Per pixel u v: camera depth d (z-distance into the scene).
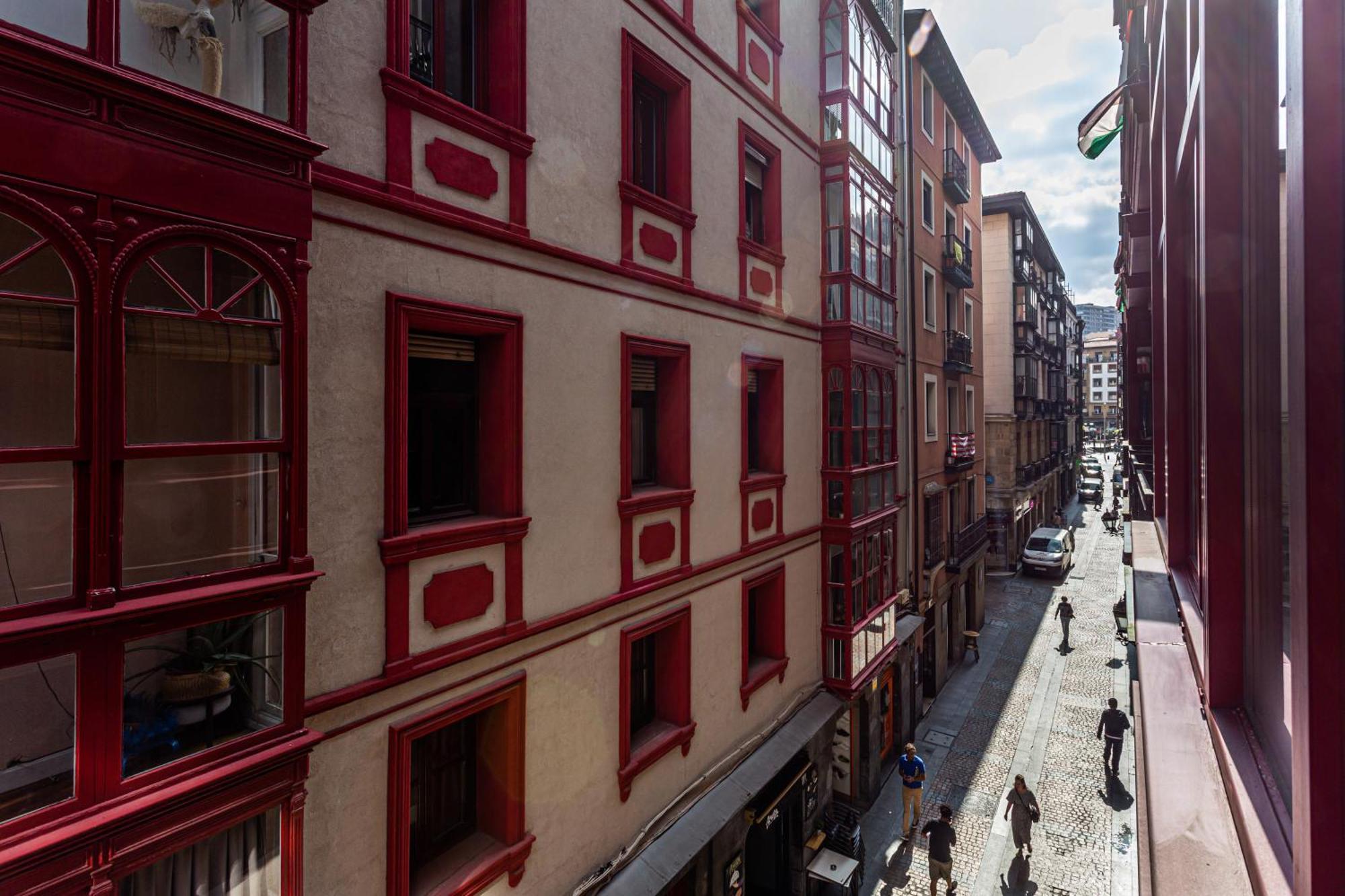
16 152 2.59
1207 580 3.43
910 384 14.86
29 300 2.65
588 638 6.03
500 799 5.35
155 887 3.34
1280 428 2.69
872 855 10.45
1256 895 2.11
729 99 8.08
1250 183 3.11
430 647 4.72
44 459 2.67
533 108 5.46
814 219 10.16
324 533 4.10
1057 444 42.53
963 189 18.69
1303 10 1.43
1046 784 12.20
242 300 3.57
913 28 15.22
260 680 3.74
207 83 3.28
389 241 4.45
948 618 17.81
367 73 4.32
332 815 4.15
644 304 6.71
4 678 2.97
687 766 7.36
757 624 9.31
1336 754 1.52
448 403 5.31
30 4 2.84
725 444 8.02
